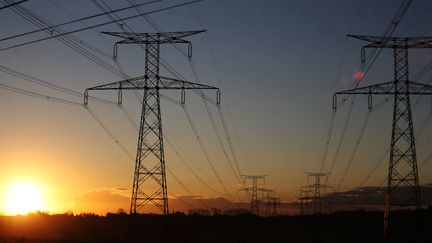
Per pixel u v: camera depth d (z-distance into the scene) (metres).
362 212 141.38
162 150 64.44
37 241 87.38
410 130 68.44
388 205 70.12
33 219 147.62
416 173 68.75
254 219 134.25
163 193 64.50
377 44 64.62
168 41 63.47
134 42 63.38
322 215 138.00
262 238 104.38
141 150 64.25
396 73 67.81
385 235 72.00
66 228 128.38
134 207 64.12
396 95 68.00
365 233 110.44
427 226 71.31
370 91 67.62
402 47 66.81
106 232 117.00
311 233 113.44
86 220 144.25
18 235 109.62
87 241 88.44
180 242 82.69
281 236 108.81
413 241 71.12
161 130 64.50
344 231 117.06
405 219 74.75
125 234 112.25
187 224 133.62
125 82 63.81
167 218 64.62
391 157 69.19
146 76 64.12
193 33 62.00
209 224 132.75
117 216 149.25
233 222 136.12
